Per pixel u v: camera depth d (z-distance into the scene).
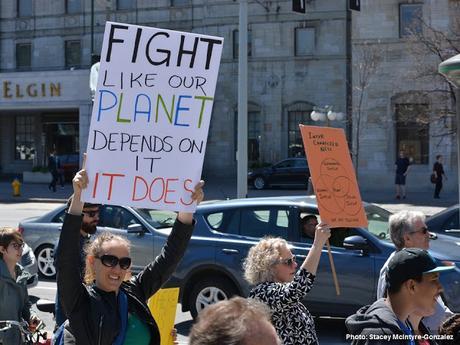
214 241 9.91
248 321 2.19
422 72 34.09
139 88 4.48
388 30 38.47
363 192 37.72
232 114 45.72
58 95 44.41
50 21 49.66
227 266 9.75
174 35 4.50
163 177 4.47
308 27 44.12
